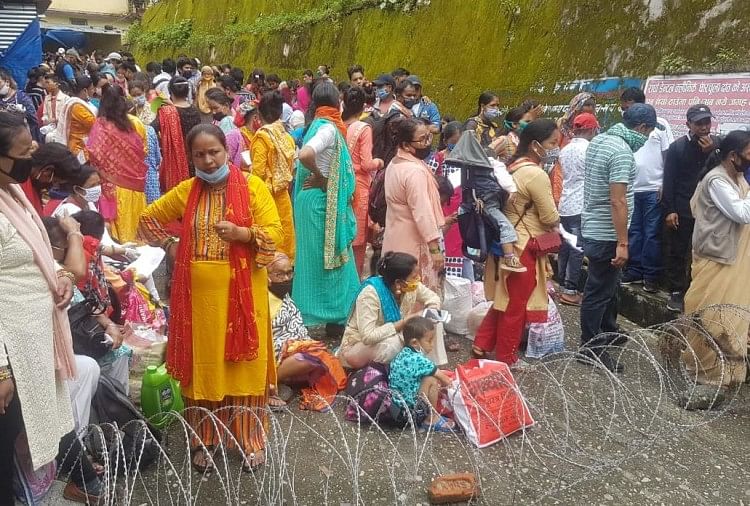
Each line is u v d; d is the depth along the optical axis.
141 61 25.47
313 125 4.40
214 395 2.96
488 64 9.44
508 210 4.26
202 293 2.90
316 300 4.56
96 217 3.55
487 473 3.29
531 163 4.24
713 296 4.14
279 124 4.77
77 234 2.88
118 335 3.35
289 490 3.07
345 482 3.15
